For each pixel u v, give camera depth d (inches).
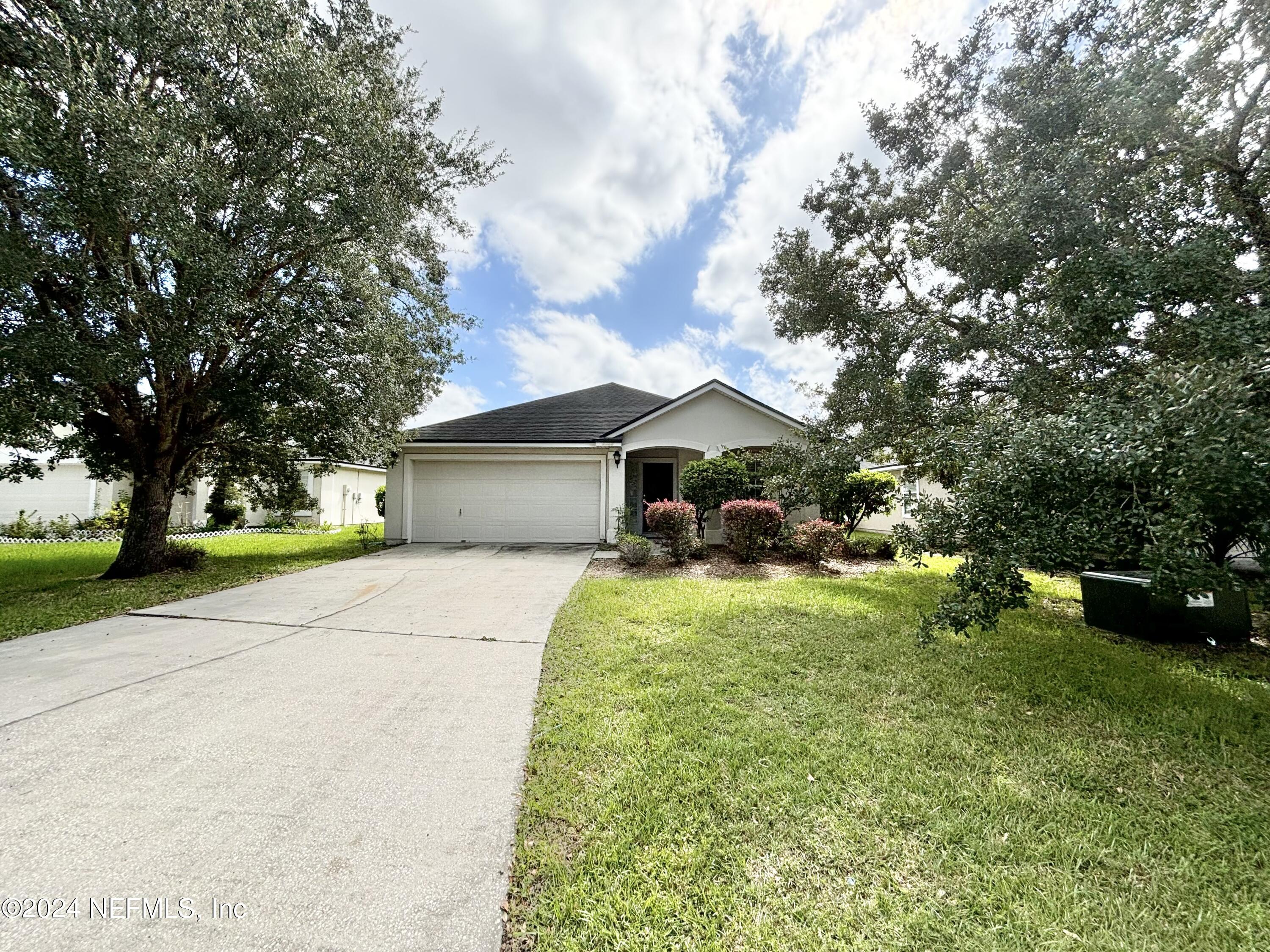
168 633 236.7
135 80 295.9
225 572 403.9
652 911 85.4
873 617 264.2
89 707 156.6
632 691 171.9
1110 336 212.4
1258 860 98.2
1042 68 240.8
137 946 76.3
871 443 351.3
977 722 152.7
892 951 78.4
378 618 263.4
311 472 543.5
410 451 570.6
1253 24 179.8
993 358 295.6
